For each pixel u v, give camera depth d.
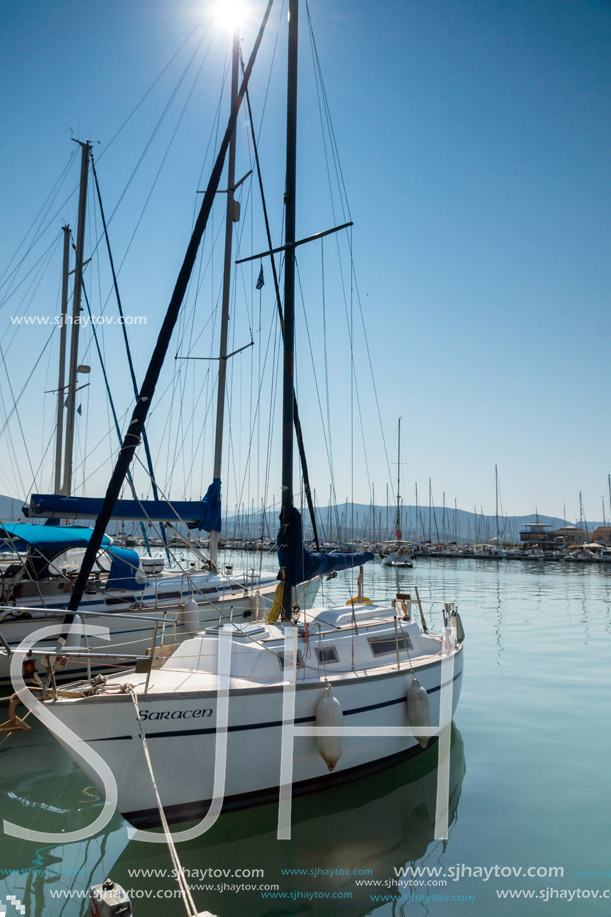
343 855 6.11
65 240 18.56
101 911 4.23
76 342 16.94
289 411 8.70
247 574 15.44
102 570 12.38
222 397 15.32
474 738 9.33
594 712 10.56
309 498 12.55
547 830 6.61
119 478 8.31
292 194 9.07
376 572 45.75
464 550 68.94
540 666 13.88
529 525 83.56
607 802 7.26
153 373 8.87
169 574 14.33
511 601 26.61
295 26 9.11
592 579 39.75
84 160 17.31
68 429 16.81
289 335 8.79
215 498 13.62
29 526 11.66
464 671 13.39
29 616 10.59
